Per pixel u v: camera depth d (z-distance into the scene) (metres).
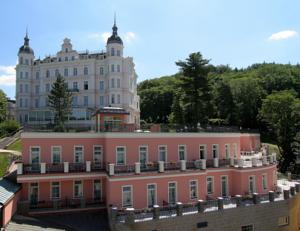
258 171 37.84
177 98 64.69
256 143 61.00
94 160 32.66
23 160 30.52
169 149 34.75
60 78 68.06
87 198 31.38
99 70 87.06
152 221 27.16
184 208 29.95
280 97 75.00
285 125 73.50
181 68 53.25
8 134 65.38
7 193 26.38
